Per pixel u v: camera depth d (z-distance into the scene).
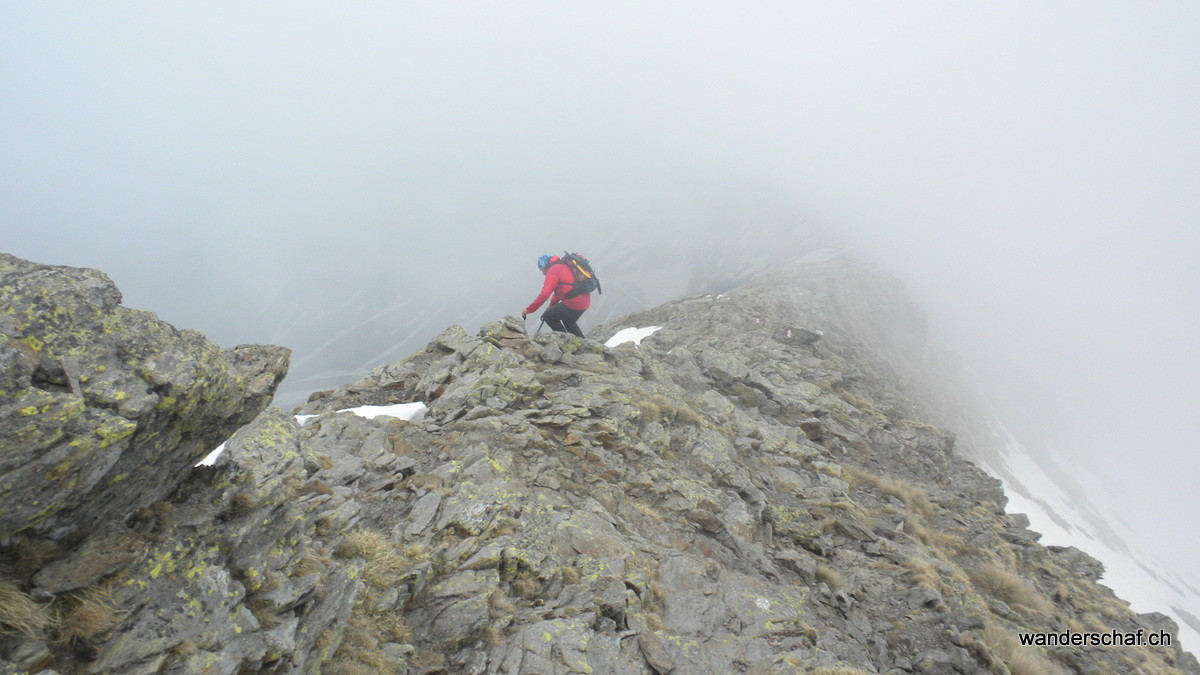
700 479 13.39
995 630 11.28
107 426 3.81
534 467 11.48
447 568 8.08
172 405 4.39
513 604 7.84
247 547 5.41
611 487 11.72
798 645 8.84
